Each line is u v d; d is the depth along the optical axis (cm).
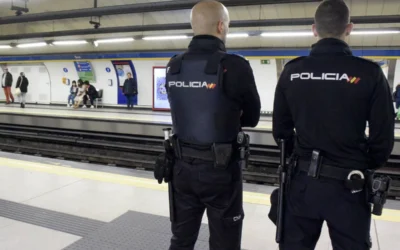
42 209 376
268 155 930
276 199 193
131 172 552
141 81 1889
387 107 159
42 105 2188
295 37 1436
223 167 189
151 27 1295
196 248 293
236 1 841
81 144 1193
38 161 609
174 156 210
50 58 2098
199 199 202
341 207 163
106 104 2033
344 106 162
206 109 190
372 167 176
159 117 1364
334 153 166
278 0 822
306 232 176
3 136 1381
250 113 204
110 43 1856
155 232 323
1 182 474
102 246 294
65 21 1639
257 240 312
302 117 173
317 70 167
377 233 325
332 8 169
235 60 190
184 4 877
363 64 161
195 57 193
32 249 288
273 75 1581
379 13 1126
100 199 412
